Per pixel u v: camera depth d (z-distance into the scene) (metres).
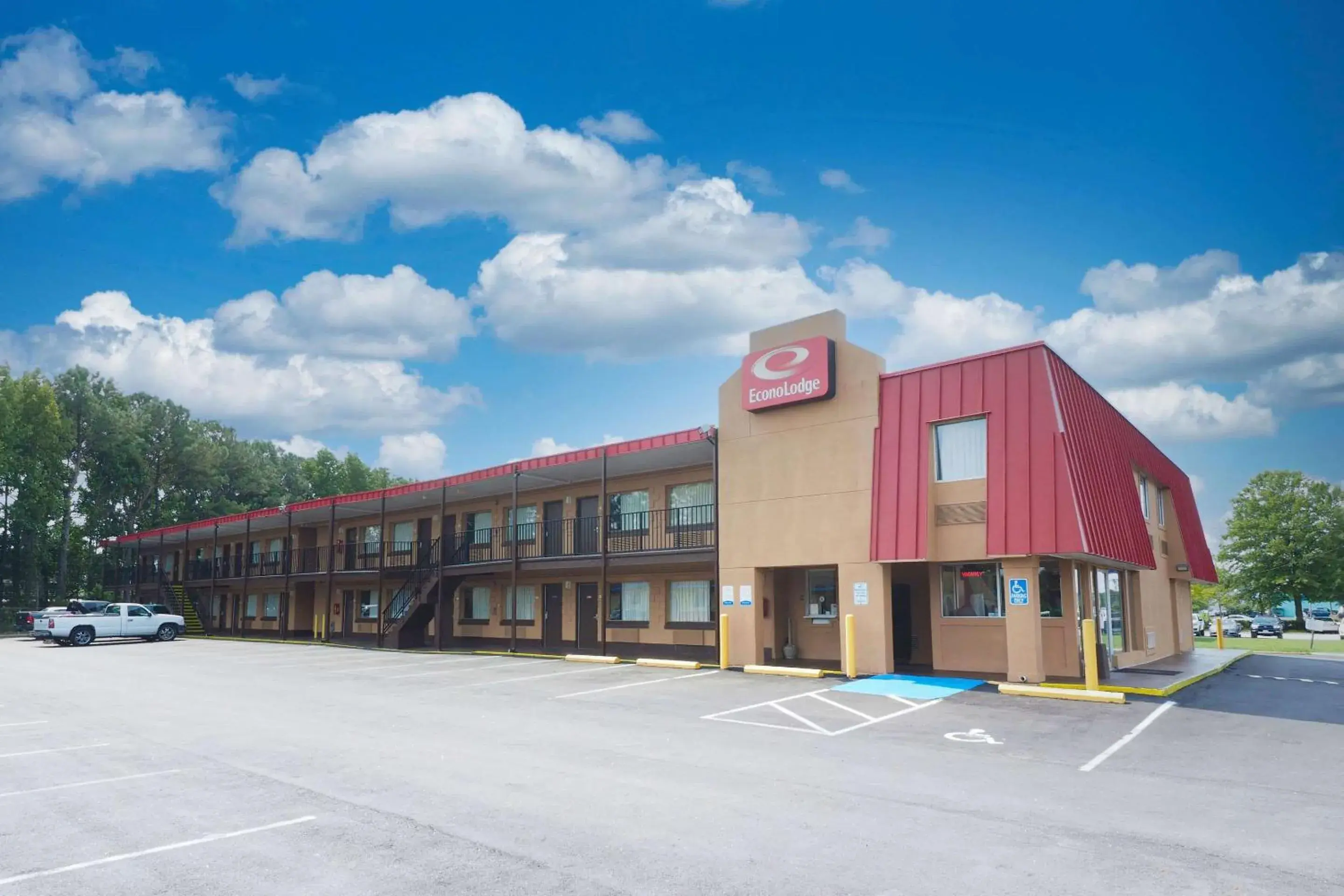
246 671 22.36
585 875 6.05
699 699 15.33
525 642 29.11
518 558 26.34
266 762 10.07
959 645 18.38
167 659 27.00
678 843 6.77
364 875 6.10
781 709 13.99
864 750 10.54
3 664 25.88
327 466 82.38
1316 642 42.44
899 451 18.52
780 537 20.22
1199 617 59.50
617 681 18.38
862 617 18.61
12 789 8.93
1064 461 16.36
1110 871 6.11
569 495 28.38
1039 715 13.20
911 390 18.73
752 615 20.56
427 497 31.78
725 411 21.81
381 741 11.39
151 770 9.76
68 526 59.72
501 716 13.52
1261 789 8.56
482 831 7.14
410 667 22.73
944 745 10.89
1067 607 17.06
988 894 5.67
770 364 20.70
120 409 64.56
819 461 19.78
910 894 5.67
